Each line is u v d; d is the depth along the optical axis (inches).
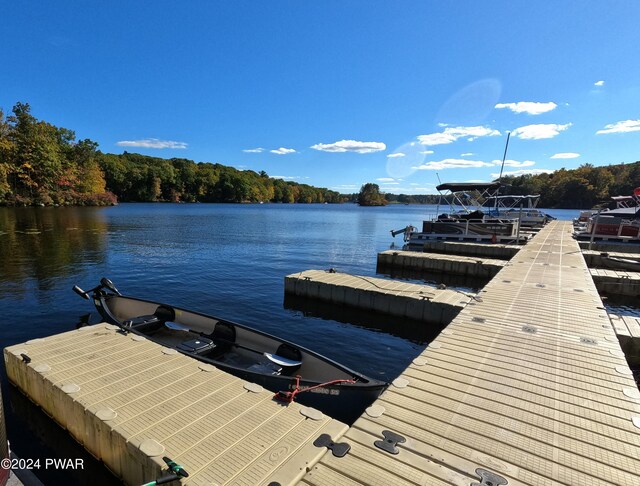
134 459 128.9
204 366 194.2
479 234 932.0
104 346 220.7
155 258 722.8
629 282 529.3
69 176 2471.7
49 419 181.6
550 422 142.1
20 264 625.3
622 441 131.0
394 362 302.5
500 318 277.0
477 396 161.3
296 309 434.0
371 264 769.6
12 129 2192.4
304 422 142.6
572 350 215.3
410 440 129.5
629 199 1055.0
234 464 117.5
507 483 109.4
